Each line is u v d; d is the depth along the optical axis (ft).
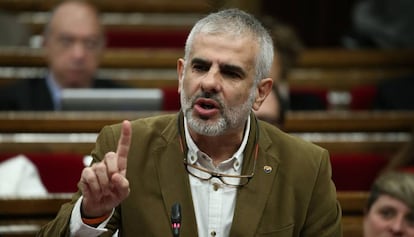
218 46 11.96
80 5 26.53
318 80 31.91
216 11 12.59
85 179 11.33
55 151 21.63
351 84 32.14
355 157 23.41
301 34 41.22
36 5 35.73
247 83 12.09
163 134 12.78
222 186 12.51
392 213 17.84
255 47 12.14
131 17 37.01
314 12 41.06
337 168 23.32
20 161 20.45
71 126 21.61
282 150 12.92
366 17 36.83
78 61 25.90
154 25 35.70
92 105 23.20
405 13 35.96
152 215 12.28
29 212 18.60
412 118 24.64
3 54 29.30
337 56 33.40
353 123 24.34
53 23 26.16
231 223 12.39
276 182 12.67
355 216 19.93
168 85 29.30
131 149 12.62
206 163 12.60
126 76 30.09
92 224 11.76
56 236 12.01
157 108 23.36
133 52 31.04
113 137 12.62
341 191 23.38
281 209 12.51
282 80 26.50
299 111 28.02
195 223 12.26
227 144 12.57
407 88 29.81
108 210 11.66
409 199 17.67
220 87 11.91
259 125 13.08
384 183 18.02
